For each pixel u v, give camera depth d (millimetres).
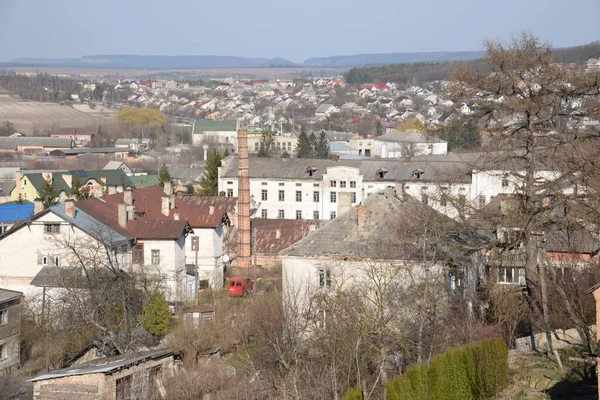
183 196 157125
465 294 78562
